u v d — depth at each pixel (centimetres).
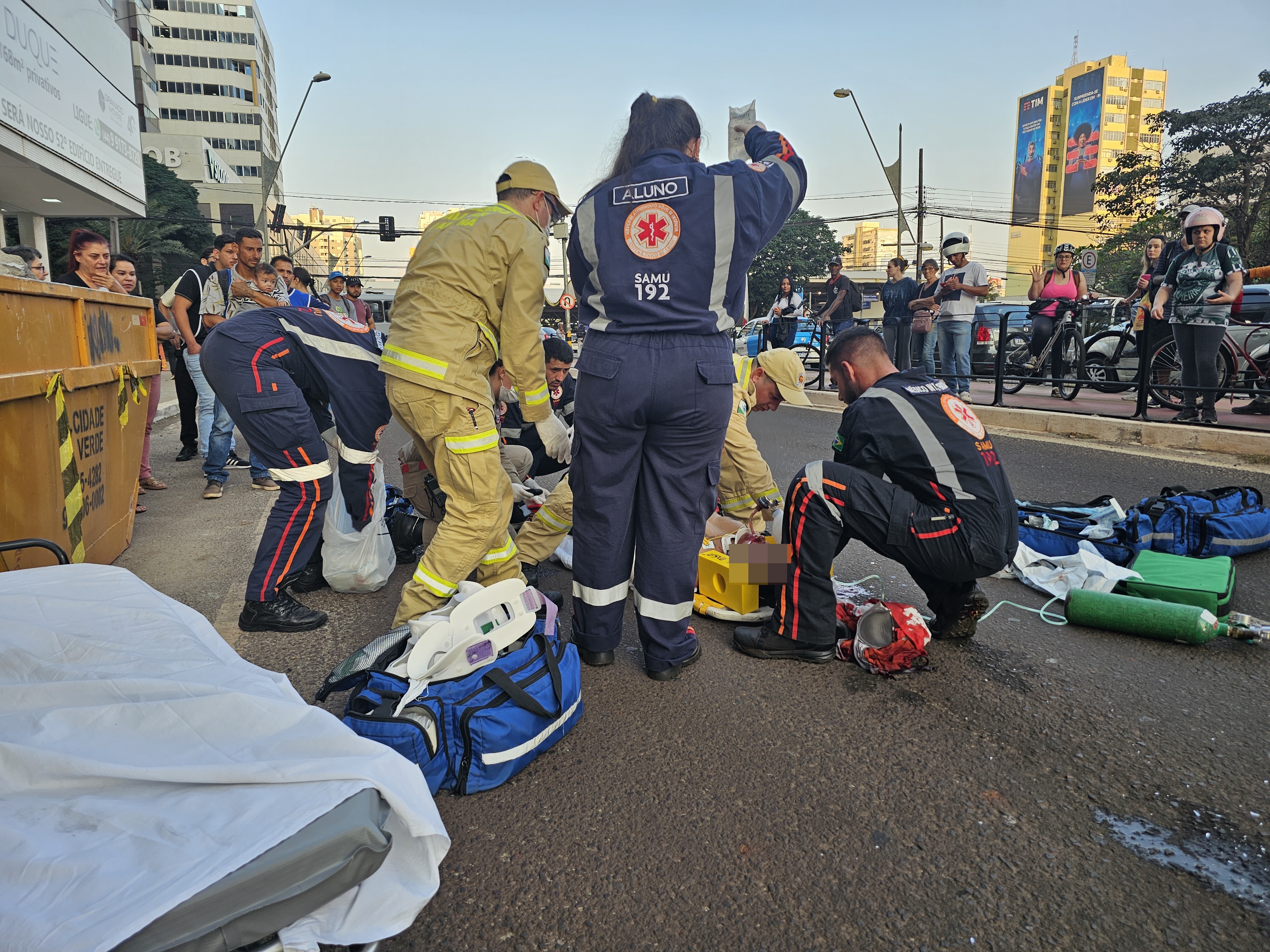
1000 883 182
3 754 125
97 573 195
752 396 358
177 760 128
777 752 235
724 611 337
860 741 242
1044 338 1009
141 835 112
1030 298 1092
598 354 255
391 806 123
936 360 1077
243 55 10450
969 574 284
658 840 196
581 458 270
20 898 103
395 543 419
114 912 99
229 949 106
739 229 248
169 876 105
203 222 4797
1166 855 192
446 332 263
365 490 352
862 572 399
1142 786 218
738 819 204
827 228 5641
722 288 253
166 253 4228
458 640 221
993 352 1164
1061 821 204
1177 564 347
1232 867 188
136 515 487
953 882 182
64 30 1380
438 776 212
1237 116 3169
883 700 267
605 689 276
